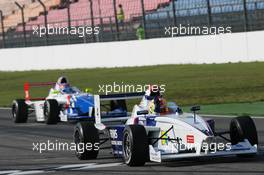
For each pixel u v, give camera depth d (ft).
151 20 467.11
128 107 293.64
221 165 128.67
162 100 146.82
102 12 539.29
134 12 508.94
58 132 216.74
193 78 368.27
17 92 416.26
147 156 131.64
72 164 144.25
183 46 429.38
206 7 431.02
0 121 269.64
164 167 130.62
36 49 541.75
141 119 146.30
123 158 137.90
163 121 139.23
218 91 313.32
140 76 408.67
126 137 134.72
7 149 182.19
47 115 241.76
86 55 498.28
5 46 592.60
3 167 146.92
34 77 492.95
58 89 250.57
